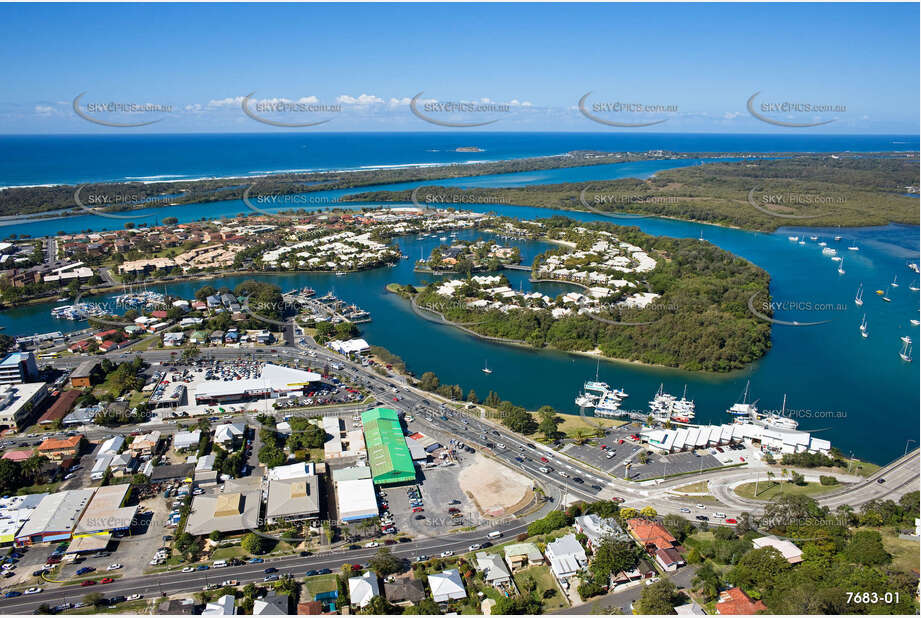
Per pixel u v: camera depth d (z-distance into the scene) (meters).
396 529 130.00
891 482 149.88
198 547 120.50
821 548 114.69
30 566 117.56
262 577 114.94
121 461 149.00
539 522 129.50
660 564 118.00
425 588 111.38
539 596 110.44
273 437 161.75
